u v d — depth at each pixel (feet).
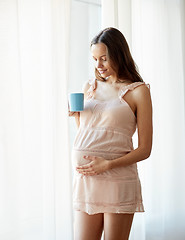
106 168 5.33
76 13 6.72
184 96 9.16
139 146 5.58
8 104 5.39
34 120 5.73
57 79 5.87
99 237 5.88
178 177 9.02
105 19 7.16
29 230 5.71
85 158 5.49
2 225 5.38
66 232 6.00
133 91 5.69
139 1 7.93
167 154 8.86
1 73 5.32
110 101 5.72
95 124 5.64
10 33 5.38
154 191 8.45
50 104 5.86
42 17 5.86
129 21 7.56
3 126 5.34
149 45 8.37
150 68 8.38
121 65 5.76
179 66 9.00
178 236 9.03
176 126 8.97
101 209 5.47
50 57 5.84
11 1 5.35
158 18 8.50
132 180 5.58
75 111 5.78
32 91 5.72
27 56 5.69
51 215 5.87
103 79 6.04
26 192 5.68
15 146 5.46
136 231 7.73
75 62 6.75
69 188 5.97
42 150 5.86
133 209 5.52
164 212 8.77
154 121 8.43
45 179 5.88
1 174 5.35
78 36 6.77
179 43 8.99
